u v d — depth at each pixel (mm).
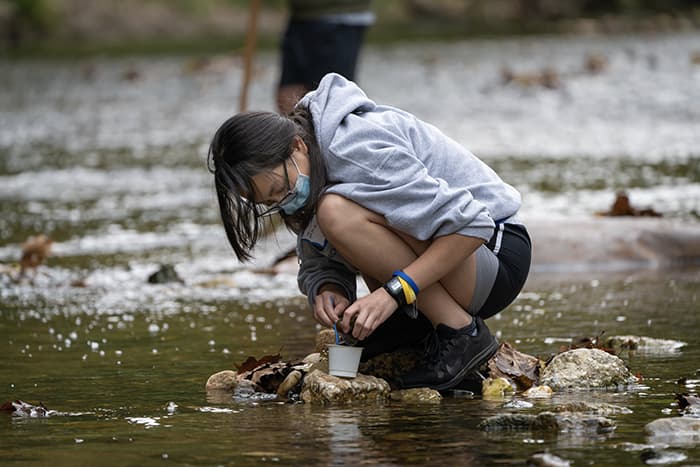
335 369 7043
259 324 9742
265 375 7426
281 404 6891
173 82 39688
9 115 32688
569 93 32188
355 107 7109
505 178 18719
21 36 59125
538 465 5348
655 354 8039
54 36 59625
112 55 50094
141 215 17031
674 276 11602
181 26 61844
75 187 20234
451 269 6930
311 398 6949
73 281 12117
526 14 65812
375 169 6867
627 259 12531
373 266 7000
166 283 11977
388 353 7473
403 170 6859
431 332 7375
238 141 6840
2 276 12531
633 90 32031
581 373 7133
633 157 20812
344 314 6883
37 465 5578
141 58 48094
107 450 5832
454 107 30234
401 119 7230
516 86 34000
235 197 6832
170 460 5617
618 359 7242
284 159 6863
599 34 53281
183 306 10719
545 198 16344
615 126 25688
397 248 6961
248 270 12672
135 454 5742
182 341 9062
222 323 9828
